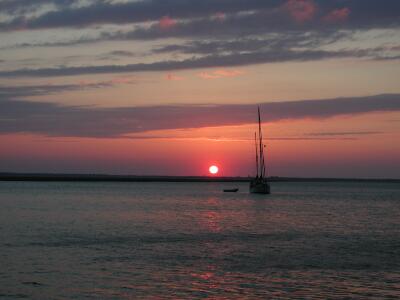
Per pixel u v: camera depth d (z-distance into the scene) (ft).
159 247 144.46
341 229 196.65
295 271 111.45
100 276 106.22
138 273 109.19
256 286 98.27
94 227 197.36
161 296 91.50
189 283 100.53
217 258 126.93
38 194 506.89
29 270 111.34
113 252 135.03
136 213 268.41
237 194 568.82
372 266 117.08
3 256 127.85
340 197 503.20
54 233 176.55
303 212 283.79
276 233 181.37
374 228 201.36
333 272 110.52
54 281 101.71
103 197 460.14
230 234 177.37
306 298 90.17
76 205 333.01
